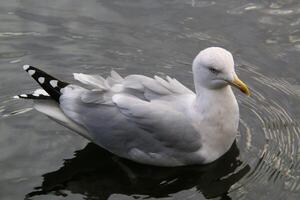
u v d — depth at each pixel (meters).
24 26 11.09
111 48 10.70
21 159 8.60
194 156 8.44
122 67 10.31
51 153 8.73
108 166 8.61
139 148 8.52
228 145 8.61
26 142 8.89
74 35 10.93
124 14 11.41
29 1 11.69
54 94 8.73
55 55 10.52
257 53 10.52
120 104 8.33
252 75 10.12
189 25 11.13
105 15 11.38
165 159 8.50
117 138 8.52
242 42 10.75
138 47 10.74
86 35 10.95
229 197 7.98
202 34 10.94
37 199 7.98
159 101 8.41
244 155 8.65
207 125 8.38
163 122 8.25
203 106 8.37
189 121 8.34
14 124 9.20
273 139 8.92
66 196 8.05
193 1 11.68
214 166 8.55
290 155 8.62
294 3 11.59
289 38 10.80
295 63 10.32
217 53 8.27
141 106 8.28
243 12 11.38
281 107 9.52
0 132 9.04
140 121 8.31
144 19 11.29
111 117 8.45
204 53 8.30
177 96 8.54
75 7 11.58
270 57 10.45
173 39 10.87
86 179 8.36
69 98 8.63
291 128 9.11
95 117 8.52
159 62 10.43
